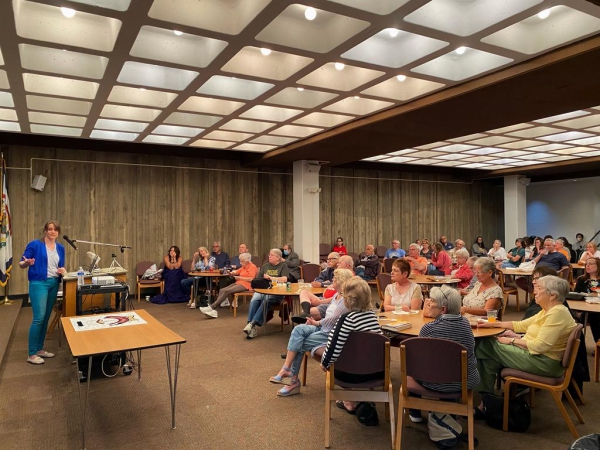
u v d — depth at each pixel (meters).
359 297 2.99
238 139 7.91
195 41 4.29
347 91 5.08
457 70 4.80
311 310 4.41
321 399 3.71
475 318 3.52
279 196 10.83
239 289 7.04
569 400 3.23
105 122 6.80
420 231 13.19
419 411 3.24
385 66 4.34
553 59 4.07
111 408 3.54
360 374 2.94
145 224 9.30
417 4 3.16
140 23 3.42
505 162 11.11
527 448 2.87
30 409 3.53
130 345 2.85
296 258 7.69
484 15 3.53
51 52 4.41
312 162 9.66
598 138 8.26
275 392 3.86
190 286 8.54
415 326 3.35
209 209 10.00
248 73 4.54
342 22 3.79
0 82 4.87
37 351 4.80
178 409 3.51
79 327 3.33
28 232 8.24
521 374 3.09
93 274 5.41
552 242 7.54
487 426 3.20
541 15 3.77
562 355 3.01
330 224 11.67
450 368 2.60
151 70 4.88
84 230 8.73
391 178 12.70
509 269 7.84
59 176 8.53
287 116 6.35
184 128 7.43
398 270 4.29
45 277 4.71
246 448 2.89
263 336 5.80
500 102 5.29
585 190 13.79
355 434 3.08
